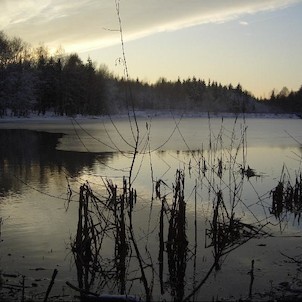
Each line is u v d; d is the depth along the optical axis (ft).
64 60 342.64
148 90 463.83
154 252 35.78
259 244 37.73
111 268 31.91
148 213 47.06
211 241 38.40
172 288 29.14
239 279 30.58
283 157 97.91
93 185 62.34
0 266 32.17
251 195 57.72
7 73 263.70
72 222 43.60
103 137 146.72
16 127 198.29
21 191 58.85
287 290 28.30
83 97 312.91
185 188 60.90
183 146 119.34
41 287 28.58
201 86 432.66
